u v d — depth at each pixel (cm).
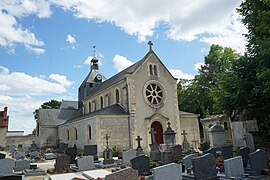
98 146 2392
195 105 4228
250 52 1919
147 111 2720
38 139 4438
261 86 1669
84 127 2814
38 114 4628
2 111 4519
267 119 1895
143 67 2836
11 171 1476
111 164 1739
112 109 2698
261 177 984
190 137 2989
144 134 2625
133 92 2684
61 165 1592
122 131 2550
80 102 4766
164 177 863
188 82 4512
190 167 1194
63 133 3866
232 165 1002
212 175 952
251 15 1702
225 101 2038
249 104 1936
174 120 2875
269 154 1472
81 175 1307
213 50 4203
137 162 1229
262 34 1614
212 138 2020
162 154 1495
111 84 3156
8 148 3956
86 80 4572
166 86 2947
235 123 2269
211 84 4072
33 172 1496
